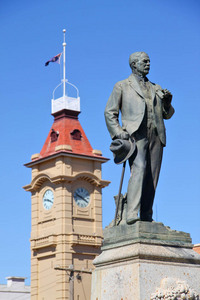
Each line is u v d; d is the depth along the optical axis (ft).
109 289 31.22
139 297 29.76
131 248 30.76
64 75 228.43
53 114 232.32
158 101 33.55
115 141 32.42
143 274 30.09
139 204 31.96
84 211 220.23
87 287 213.25
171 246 31.50
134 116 32.81
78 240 214.48
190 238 32.42
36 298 217.56
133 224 31.55
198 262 31.71
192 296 30.27
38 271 220.64
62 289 210.18
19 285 231.71
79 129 229.86
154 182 33.22
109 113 33.35
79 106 232.94
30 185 226.79
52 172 223.10
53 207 219.82
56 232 215.31
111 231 32.40
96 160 224.94
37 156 228.63
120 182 32.65
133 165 32.58
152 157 33.17
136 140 32.73
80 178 221.66
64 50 230.68
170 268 30.81
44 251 219.61
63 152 218.18
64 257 211.82
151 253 30.42
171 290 29.99
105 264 31.78
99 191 224.53
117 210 33.14
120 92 33.42
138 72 33.81
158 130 33.12
